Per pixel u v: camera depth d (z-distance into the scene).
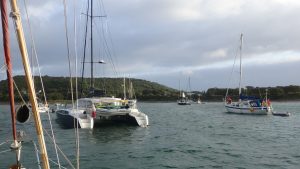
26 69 3.55
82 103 27.55
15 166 4.25
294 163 14.05
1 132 23.88
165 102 129.38
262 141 20.44
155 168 13.09
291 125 31.50
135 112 27.59
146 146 18.17
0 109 60.78
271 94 109.69
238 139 21.28
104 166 13.26
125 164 13.70
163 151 16.66
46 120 33.28
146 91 139.38
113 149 17.12
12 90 3.71
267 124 32.47
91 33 29.86
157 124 31.75
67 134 22.33
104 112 25.59
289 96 108.62
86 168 12.84
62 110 28.02
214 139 21.19
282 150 17.11
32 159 13.63
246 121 36.25
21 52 3.51
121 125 28.03
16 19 3.45
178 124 31.92
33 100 3.64
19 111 4.03
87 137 21.47
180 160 14.58
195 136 22.53
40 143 3.74
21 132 4.83
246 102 48.22
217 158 15.02
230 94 123.94
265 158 15.06
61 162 13.69
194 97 127.69
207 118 41.00
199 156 15.46
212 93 127.62
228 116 44.44
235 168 13.15
